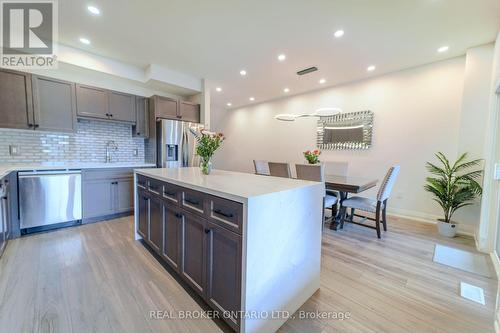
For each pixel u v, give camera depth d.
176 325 1.34
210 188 1.39
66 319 1.35
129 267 1.97
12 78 2.67
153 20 2.41
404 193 3.69
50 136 3.17
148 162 4.05
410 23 2.37
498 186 2.28
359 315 1.45
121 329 1.29
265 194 1.22
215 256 1.36
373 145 4.02
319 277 1.73
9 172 2.38
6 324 1.30
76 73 3.36
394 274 1.94
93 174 3.13
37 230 2.77
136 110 3.81
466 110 2.90
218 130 7.45
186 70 3.84
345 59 3.29
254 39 2.77
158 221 2.04
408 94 3.61
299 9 2.18
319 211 1.69
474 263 2.14
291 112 5.39
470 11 2.14
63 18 2.38
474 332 1.32
